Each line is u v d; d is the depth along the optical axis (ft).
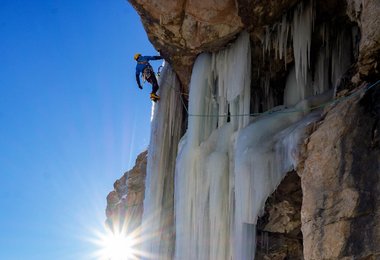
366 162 26.86
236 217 39.24
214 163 42.63
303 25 41.57
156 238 49.73
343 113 28.91
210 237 41.50
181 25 44.27
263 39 43.73
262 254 42.80
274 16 42.01
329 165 28.45
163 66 52.95
